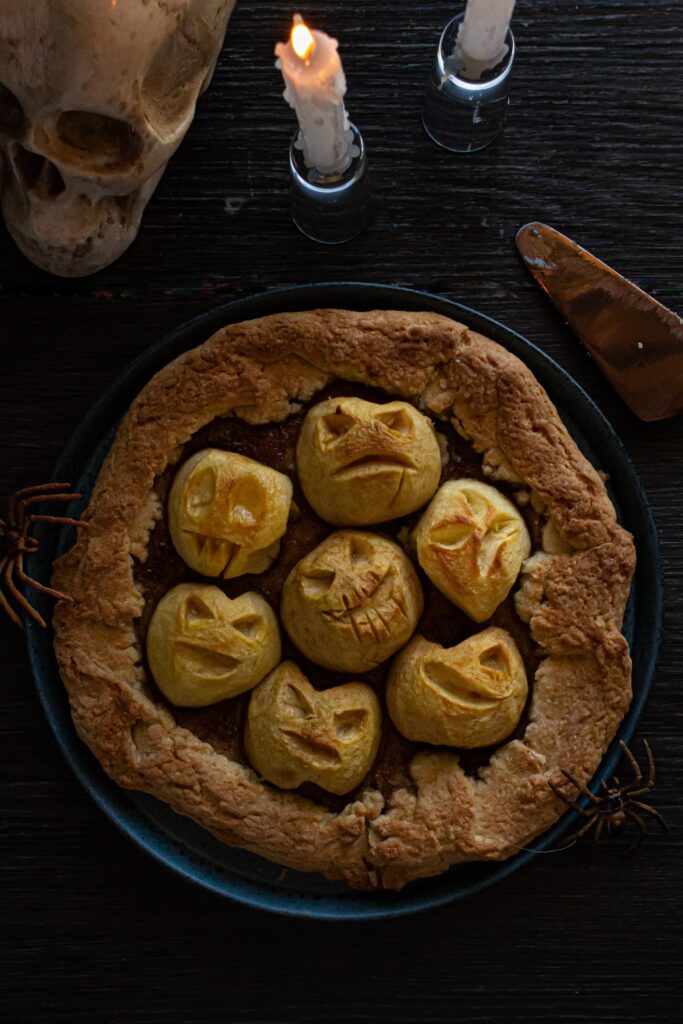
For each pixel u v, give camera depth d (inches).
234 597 27.2
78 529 27.7
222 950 29.6
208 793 26.8
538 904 29.6
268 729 26.5
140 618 27.3
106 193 26.7
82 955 29.5
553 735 27.0
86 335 29.6
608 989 29.5
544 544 27.4
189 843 28.3
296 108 26.0
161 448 27.3
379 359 27.4
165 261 29.7
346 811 26.7
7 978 29.5
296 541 27.4
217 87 29.6
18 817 29.4
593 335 29.3
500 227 29.8
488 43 27.3
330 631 26.2
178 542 26.9
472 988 29.6
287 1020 29.6
